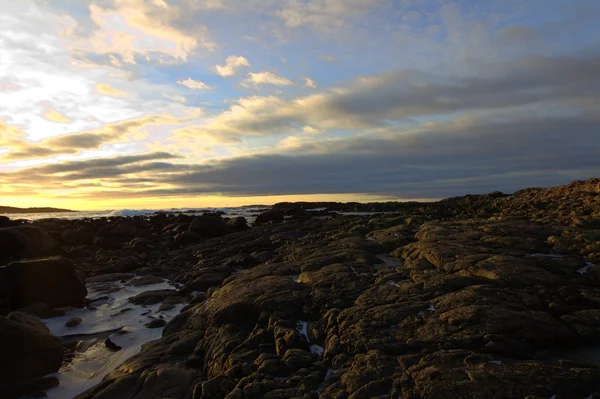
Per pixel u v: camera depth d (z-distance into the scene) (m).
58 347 9.84
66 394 8.73
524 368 6.02
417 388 5.92
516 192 31.28
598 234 11.19
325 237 19.14
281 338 8.23
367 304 8.90
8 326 9.25
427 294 8.94
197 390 7.26
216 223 32.97
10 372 8.80
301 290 10.34
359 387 6.25
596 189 21.42
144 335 11.72
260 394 6.56
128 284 17.78
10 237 18.81
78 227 38.38
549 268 9.78
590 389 5.57
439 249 11.44
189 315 11.82
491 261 10.02
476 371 5.99
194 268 19.70
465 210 27.42
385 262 12.38
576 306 8.13
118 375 8.77
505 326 7.20
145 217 57.53
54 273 14.53
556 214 15.65
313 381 6.73
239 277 12.95
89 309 14.52
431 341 7.16
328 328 8.41
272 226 29.86
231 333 9.20
